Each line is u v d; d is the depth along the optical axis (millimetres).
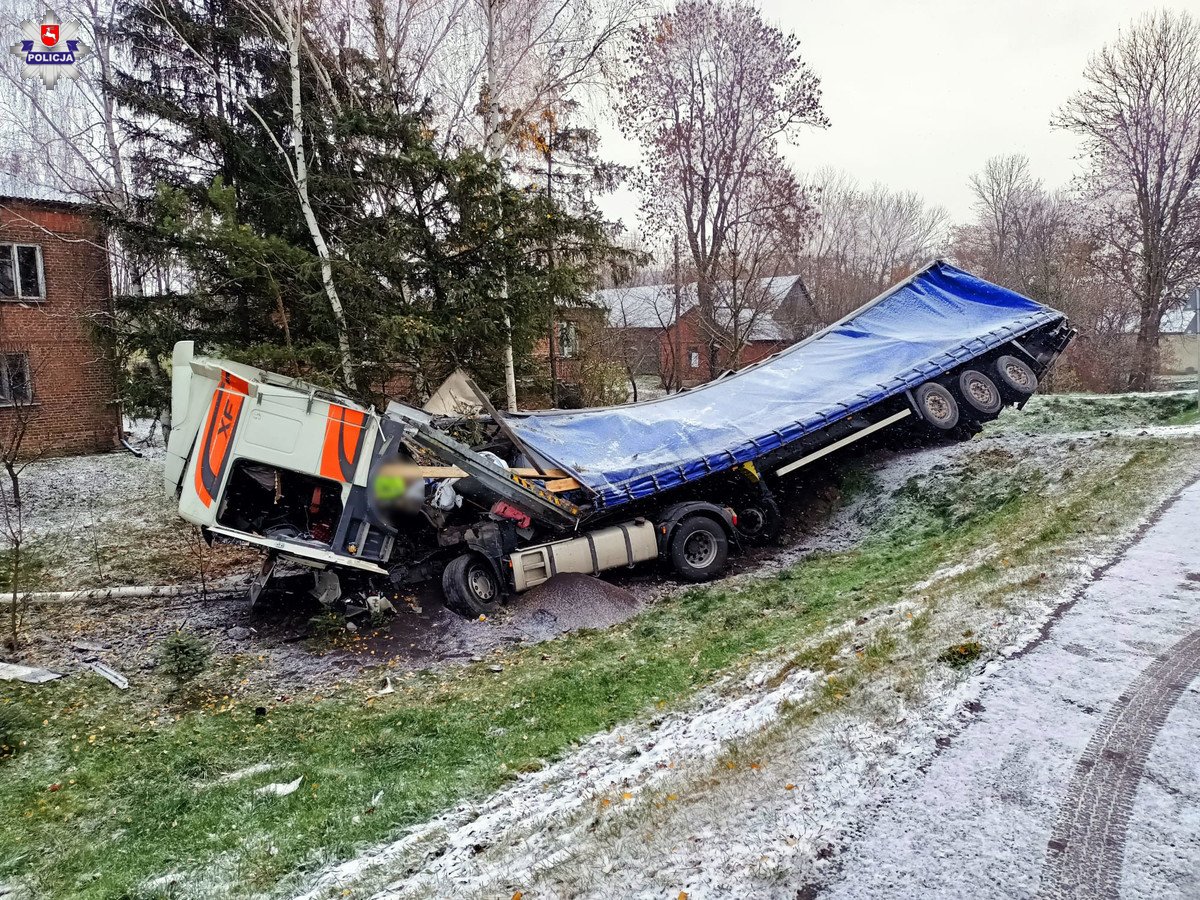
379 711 7480
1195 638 5133
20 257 17594
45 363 17844
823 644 6820
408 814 5602
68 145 20188
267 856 5203
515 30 17312
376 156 15453
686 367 37125
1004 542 8461
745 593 9844
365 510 9414
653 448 11375
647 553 10727
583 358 23047
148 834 5531
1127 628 5406
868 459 13594
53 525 13758
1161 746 3996
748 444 11344
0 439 15570
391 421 9445
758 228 25844
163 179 16828
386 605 9656
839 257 46562
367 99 17234
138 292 18203
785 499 13094
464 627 9516
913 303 14609
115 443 19266
